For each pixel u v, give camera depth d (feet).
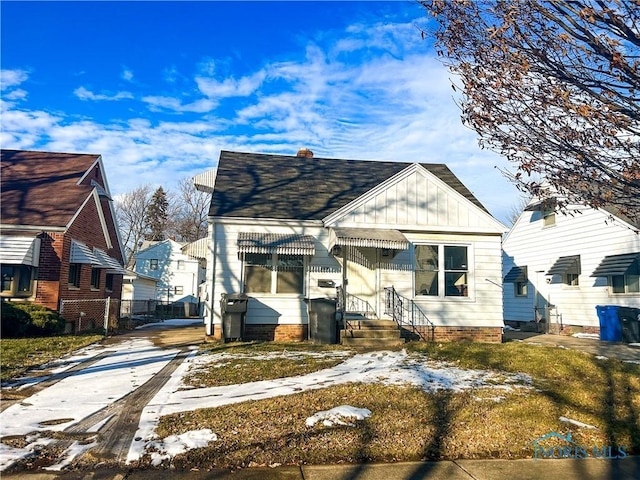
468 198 51.42
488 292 47.32
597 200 14.84
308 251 43.24
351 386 24.75
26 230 50.03
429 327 46.26
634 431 19.69
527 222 73.15
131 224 203.82
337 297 44.47
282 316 44.73
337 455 16.65
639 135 13.06
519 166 15.39
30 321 44.62
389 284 46.32
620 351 41.34
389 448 17.28
